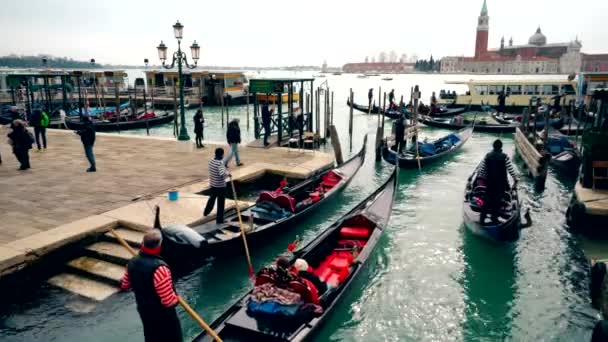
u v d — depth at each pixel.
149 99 39.12
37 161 14.45
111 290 7.47
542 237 10.66
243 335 5.89
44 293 7.43
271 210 10.20
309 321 6.13
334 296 6.90
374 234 9.23
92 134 12.80
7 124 23.94
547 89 34.38
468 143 23.77
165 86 40.81
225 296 8.00
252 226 9.19
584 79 28.52
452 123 27.77
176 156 15.51
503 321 7.40
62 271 8.01
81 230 8.41
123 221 9.07
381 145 18.61
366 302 7.96
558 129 25.16
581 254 9.72
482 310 7.72
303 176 13.45
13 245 7.67
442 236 10.80
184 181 12.20
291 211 10.27
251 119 34.06
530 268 9.17
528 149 17.59
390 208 10.65
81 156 15.37
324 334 6.48
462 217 11.98
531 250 9.98
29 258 7.50
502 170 9.48
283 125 21.02
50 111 27.50
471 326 7.29
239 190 13.16
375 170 17.56
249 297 6.37
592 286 7.77
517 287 8.45
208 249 8.16
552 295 8.14
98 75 42.75
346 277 7.47
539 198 13.91
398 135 18.06
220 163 9.10
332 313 6.66
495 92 35.84
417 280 8.73
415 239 10.64
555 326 7.23
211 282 8.43
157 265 4.14
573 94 33.88
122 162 14.45
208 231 8.88
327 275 8.08
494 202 9.67
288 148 17.36
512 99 35.16
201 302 7.77
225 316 6.18
